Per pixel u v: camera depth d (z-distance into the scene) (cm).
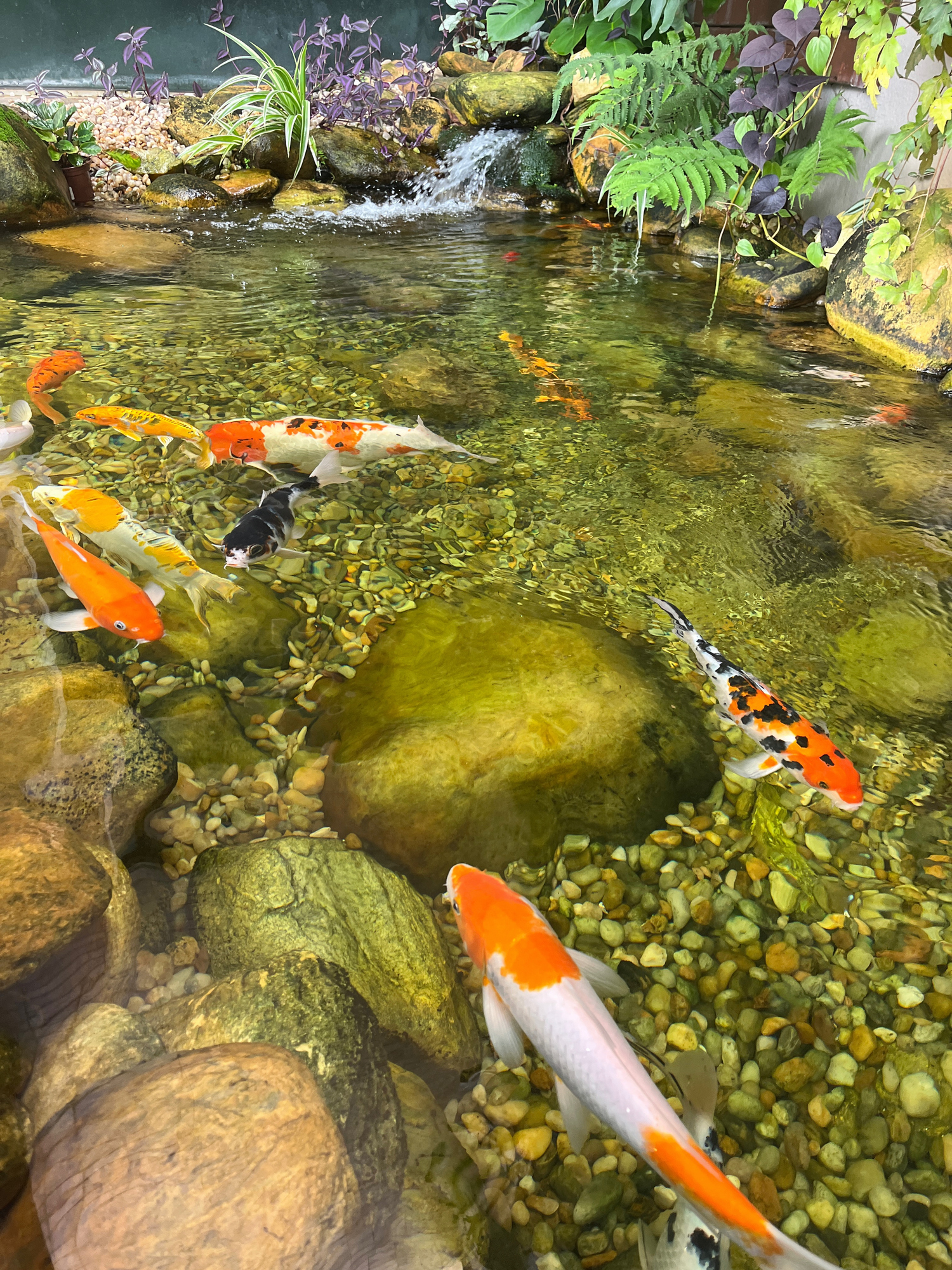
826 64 321
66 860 116
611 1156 109
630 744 151
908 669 172
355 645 170
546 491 217
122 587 150
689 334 315
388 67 580
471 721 149
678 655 173
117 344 273
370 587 184
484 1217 102
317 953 119
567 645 167
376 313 315
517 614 177
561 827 144
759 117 414
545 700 153
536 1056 118
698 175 367
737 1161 112
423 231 442
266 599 177
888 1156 113
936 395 275
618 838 145
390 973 120
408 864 139
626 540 202
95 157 478
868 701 166
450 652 166
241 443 210
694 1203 89
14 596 163
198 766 146
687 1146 89
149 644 164
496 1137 109
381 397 251
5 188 381
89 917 114
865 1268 104
